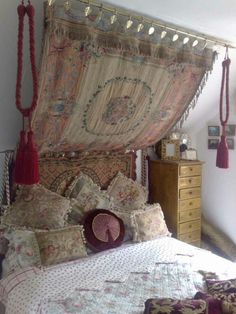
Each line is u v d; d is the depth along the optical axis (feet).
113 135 9.95
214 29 8.35
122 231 9.89
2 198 8.95
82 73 7.23
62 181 9.91
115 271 7.95
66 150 9.79
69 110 8.02
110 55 7.17
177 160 12.00
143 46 7.52
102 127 9.27
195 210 12.16
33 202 8.97
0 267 8.68
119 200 10.82
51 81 7.04
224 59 9.41
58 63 6.79
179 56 8.36
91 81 7.54
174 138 12.25
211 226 13.48
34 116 7.55
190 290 7.08
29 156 5.84
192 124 13.16
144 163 12.21
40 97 7.20
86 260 8.46
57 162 9.77
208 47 9.20
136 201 11.02
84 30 6.54
